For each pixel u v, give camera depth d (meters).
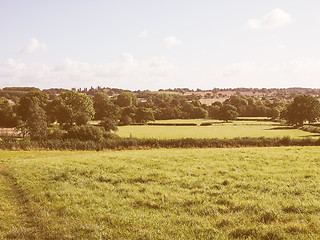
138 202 12.16
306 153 25.52
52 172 19.47
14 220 10.88
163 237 8.05
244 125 136.25
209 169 19.02
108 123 105.06
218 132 106.25
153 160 23.47
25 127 80.56
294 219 8.84
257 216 9.36
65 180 17.14
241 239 7.59
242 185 13.96
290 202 10.57
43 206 12.19
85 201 12.43
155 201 12.12
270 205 10.37
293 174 16.25
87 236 8.52
